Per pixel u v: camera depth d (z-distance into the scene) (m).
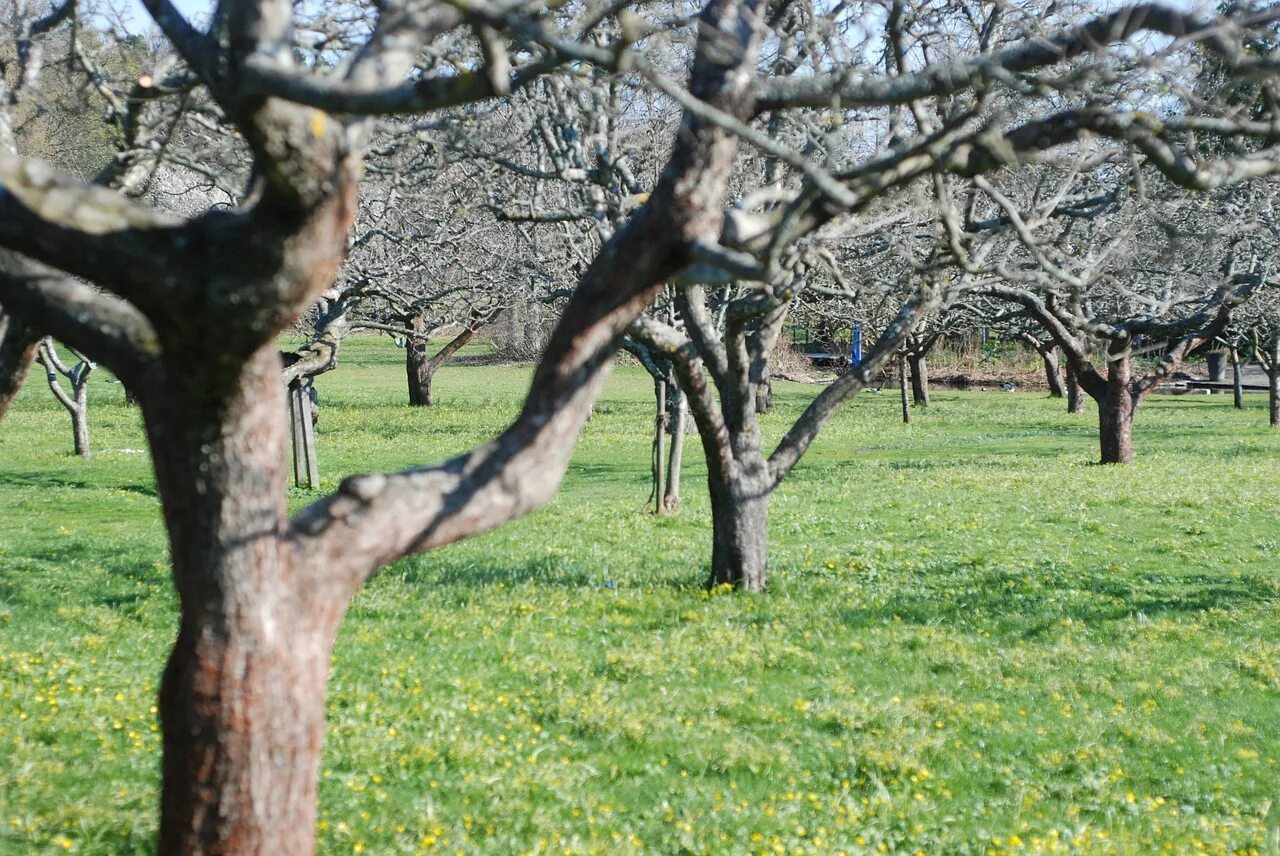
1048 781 10.08
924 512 26.41
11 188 4.53
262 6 4.25
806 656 13.76
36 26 10.11
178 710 5.48
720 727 11.03
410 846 7.94
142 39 11.48
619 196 14.86
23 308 5.45
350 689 11.58
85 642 13.49
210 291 4.63
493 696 11.70
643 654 13.43
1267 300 28.86
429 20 4.70
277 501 5.46
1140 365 70.88
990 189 8.14
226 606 5.38
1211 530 23.59
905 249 13.86
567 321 6.04
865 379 17.73
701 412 16.23
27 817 7.96
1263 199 16.72
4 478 31.58
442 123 11.76
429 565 19.33
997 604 16.97
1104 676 13.32
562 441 6.04
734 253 5.34
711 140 5.82
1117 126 6.71
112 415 50.50
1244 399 64.06
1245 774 10.46
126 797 8.53
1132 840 8.72
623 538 22.94
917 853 8.33
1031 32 7.37
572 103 14.75
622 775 9.80
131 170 10.52
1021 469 34.81
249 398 5.20
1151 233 16.44
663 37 6.46
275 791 5.54
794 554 21.14
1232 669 13.76
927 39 10.92
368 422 49.09
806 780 9.82
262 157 4.29
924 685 12.83
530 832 8.41
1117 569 19.69
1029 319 39.00
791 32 11.62
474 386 69.44
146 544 21.67
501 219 14.86
